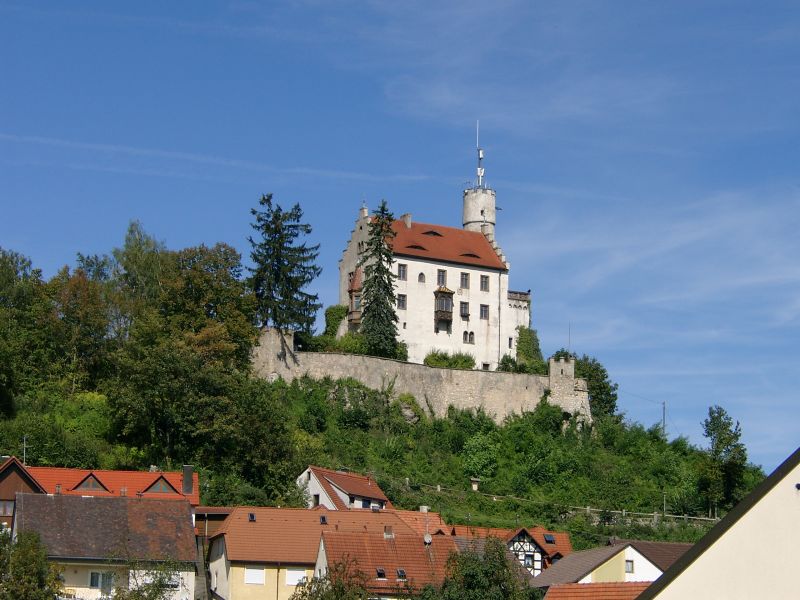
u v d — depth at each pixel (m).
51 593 63.41
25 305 123.19
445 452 128.62
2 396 111.19
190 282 125.00
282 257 131.00
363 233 144.62
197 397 110.31
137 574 66.94
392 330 135.75
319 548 74.25
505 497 121.06
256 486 106.81
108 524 76.25
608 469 130.50
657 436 138.62
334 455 119.81
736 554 28.94
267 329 128.88
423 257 141.75
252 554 80.56
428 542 73.12
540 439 133.12
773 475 28.98
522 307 146.38
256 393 113.75
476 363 142.25
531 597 55.31
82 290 122.81
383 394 131.25
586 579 73.88
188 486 95.56
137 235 135.25
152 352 111.62
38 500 76.62
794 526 28.72
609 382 151.88
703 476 127.38
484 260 145.38
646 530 114.50
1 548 64.25
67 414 112.62
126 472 94.69
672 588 29.12
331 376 130.12
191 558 75.31
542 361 145.12
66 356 120.75
